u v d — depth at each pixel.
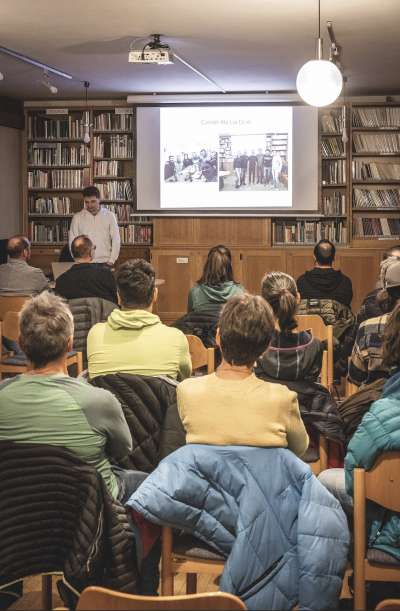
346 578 2.88
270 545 2.13
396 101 10.13
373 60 8.23
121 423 2.41
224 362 2.37
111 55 7.92
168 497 2.19
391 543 2.37
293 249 10.23
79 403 2.33
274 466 2.20
